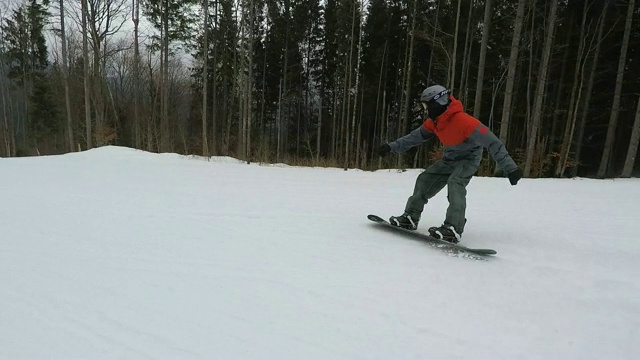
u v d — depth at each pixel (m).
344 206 5.05
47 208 4.29
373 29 26.11
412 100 25.89
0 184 5.99
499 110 20.75
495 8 19.48
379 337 1.81
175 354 1.61
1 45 29.88
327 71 29.28
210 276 2.47
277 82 30.78
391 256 2.99
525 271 2.74
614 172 20.70
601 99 19.33
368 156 28.08
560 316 2.07
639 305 2.20
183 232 3.47
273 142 31.58
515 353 1.72
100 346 1.66
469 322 1.98
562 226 4.25
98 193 5.38
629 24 13.47
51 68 32.38
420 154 22.72
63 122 32.12
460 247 3.18
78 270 2.49
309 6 28.41
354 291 2.31
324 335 1.81
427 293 2.31
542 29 18.11
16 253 2.78
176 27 22.77
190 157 13.70
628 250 3.38
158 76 28.45
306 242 3.29
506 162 3.11
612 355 1.72
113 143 23.12
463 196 3.40
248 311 2.02
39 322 1.84
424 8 22.20
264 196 5.65
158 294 2.18
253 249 3.05
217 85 30.48
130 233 3.38
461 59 21.19
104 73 23.39
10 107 31.50
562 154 14.38
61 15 18.91
